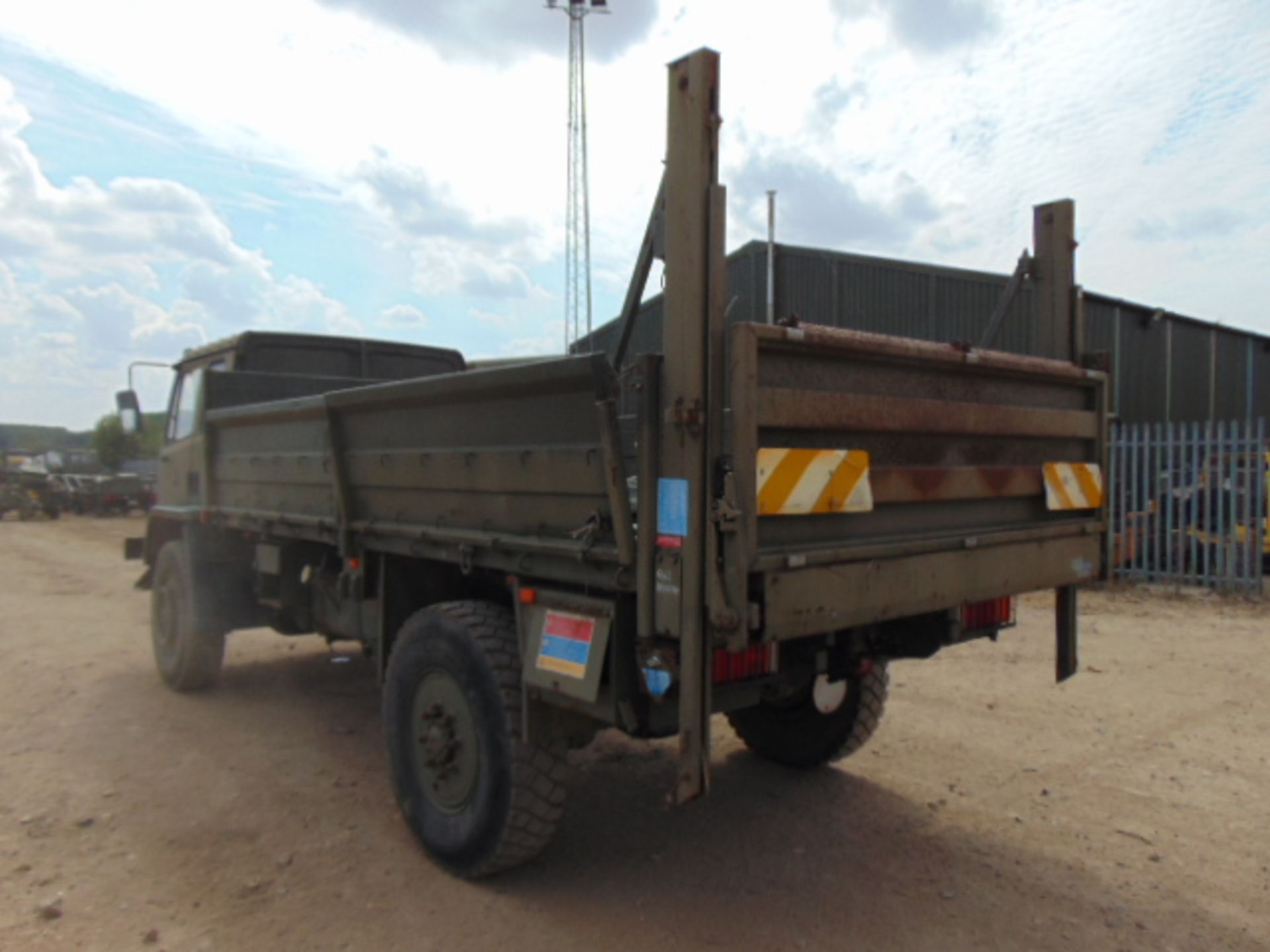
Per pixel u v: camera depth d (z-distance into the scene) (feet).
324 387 21.77
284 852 12.91
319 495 15.96
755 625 8.95
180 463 22.74
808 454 9.56
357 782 15.69
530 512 11.23
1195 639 26.81
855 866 12.55
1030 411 12.65
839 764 16.63
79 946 10.36
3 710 20.03
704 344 9.08
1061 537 13.07
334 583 17.08
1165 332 57.26
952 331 46.93
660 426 9.59
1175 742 17.61
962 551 11.25
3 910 11.15
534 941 10.55
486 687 11.51
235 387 20.67
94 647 27.12
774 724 16.58
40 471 98.27
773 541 9.37
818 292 45.65
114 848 12.96
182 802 14.73
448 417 12.49
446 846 12.11
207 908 11.30
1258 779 15.65
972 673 22.84
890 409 10.53
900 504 10.85
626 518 9.73
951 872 12.35
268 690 21.80
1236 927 10.90
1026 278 15.29
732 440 8.93
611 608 10.18
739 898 11.62
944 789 15.39
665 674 9.65
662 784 15.75
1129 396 54.19
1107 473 14.16
